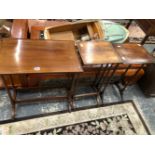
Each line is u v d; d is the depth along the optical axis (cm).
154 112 244
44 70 152
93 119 217
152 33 246
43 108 215
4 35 216
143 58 199
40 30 234
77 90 242
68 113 216
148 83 251
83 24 251
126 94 257
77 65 164
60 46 176
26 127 195
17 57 155
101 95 238
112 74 216
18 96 220
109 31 261
